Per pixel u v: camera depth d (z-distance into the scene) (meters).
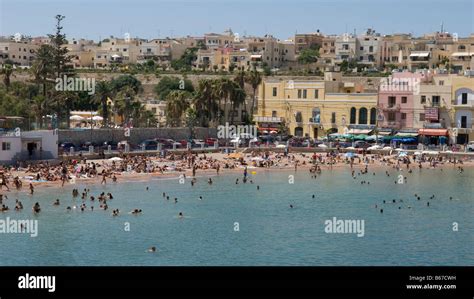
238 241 73.69
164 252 68.62
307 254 68.94
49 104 163.50
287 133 184.25
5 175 108.75
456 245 73.56
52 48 168.62
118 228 78.44
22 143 122.19
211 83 179.88
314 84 181.62
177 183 115.06
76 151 135.62
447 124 168.00
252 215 87.81
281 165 142.75
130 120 181.00
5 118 136.50
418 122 170.38
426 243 74.19
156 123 181.00
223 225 81.38
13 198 94.38
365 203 98.38
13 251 68.00
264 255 68.25
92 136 146.38
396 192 109.56
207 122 182.50
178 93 180.00
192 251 69.25
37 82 171.75
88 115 182.25
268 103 187.62
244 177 119.75
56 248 69.38
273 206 94.69
